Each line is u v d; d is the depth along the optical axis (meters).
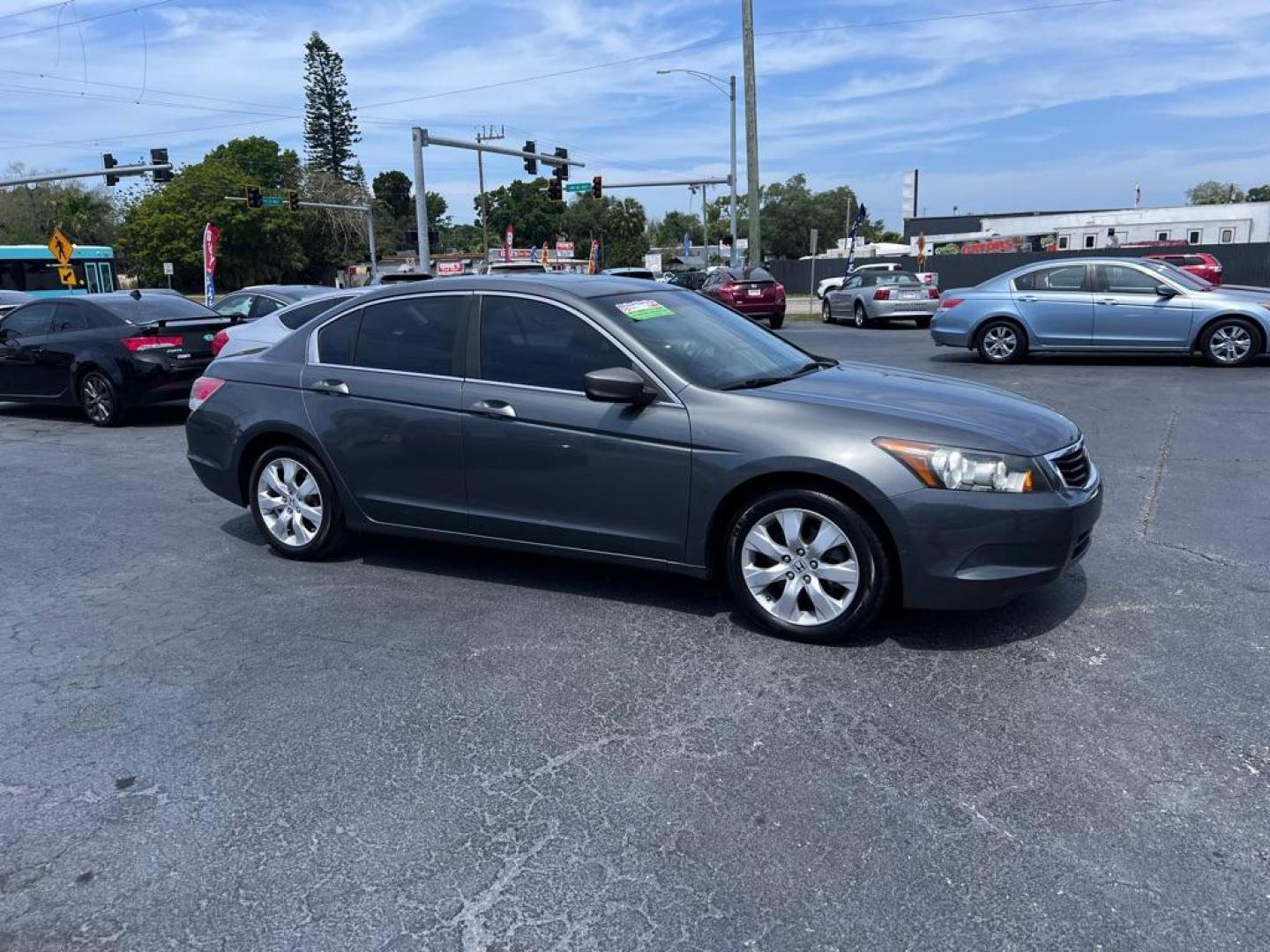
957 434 4.00
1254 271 38.84
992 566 3.95
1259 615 4.46
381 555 5.70
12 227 68.56
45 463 9.01
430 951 2.47
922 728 3.50
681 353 4.63
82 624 4.76
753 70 26.05
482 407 4.76
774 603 4.30
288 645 4.41
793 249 90.00
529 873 2.76
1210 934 2.45
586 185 37.38
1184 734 3.42
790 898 2.63
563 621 4.60
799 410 4.21
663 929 2.52
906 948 2.44
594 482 4.52
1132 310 12.85
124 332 10.92
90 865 2.86
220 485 5.81
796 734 3.48
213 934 2.55
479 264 59.44
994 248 62.66
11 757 3.47
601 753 3.40
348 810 3.09
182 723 3.70
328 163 83.75
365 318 5.30
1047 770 3.21
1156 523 5.96
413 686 3.96
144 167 30.25
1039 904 2.58
